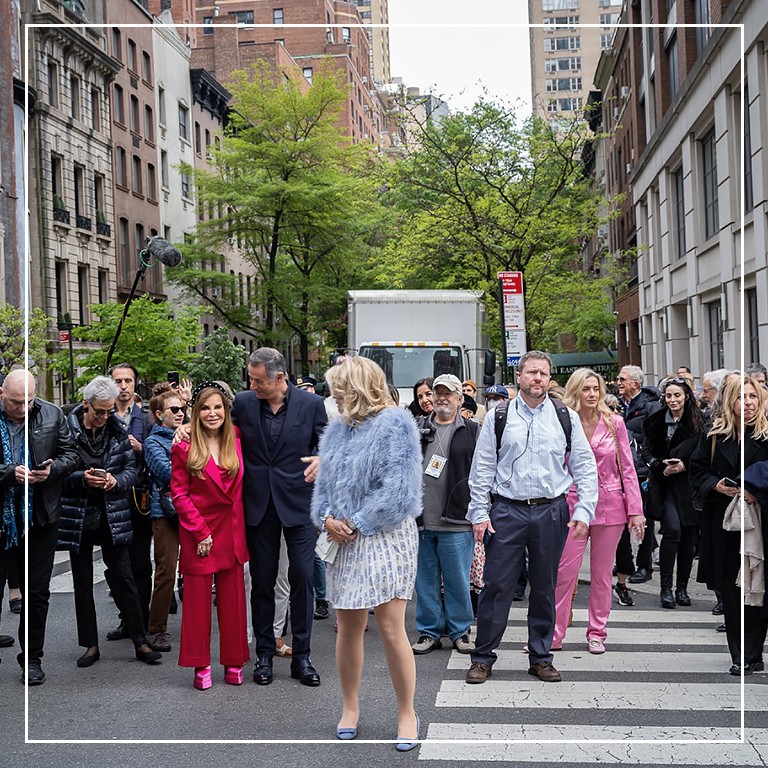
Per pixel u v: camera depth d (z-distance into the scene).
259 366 7.21
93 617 7.74
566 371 62.62
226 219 39.34
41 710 6.45
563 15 124.56
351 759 5.38
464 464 7.86
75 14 36.06
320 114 38.75
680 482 9.66
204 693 6.82
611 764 5.23
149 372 28.81
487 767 5.21
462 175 24.48
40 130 33.56
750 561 6.81
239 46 74.19
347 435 5.73
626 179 42.09
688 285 27.31
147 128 45.59
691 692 6.65
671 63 29.73
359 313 18.56
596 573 7.86
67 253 35.16
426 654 7.92
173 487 7.00
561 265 28.44
